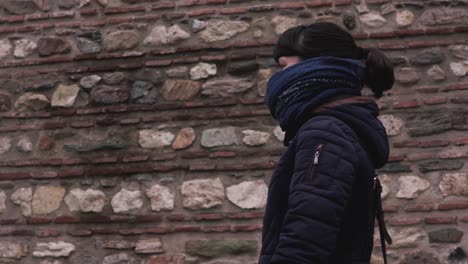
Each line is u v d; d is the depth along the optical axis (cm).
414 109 430
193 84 457
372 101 181
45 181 459
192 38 466
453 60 436
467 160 416
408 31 443
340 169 158
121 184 448
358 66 182
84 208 448
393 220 413
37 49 486
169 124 453
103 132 461
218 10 467
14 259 450
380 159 176
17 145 470
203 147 444
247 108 446
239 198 430
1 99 480
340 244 165
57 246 445
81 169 455
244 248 422
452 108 427
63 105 471
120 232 439
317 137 163
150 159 448
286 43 190
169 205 438
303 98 175
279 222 171
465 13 443
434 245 406
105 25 481
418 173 419
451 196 412
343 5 455
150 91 462
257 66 453
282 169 173
